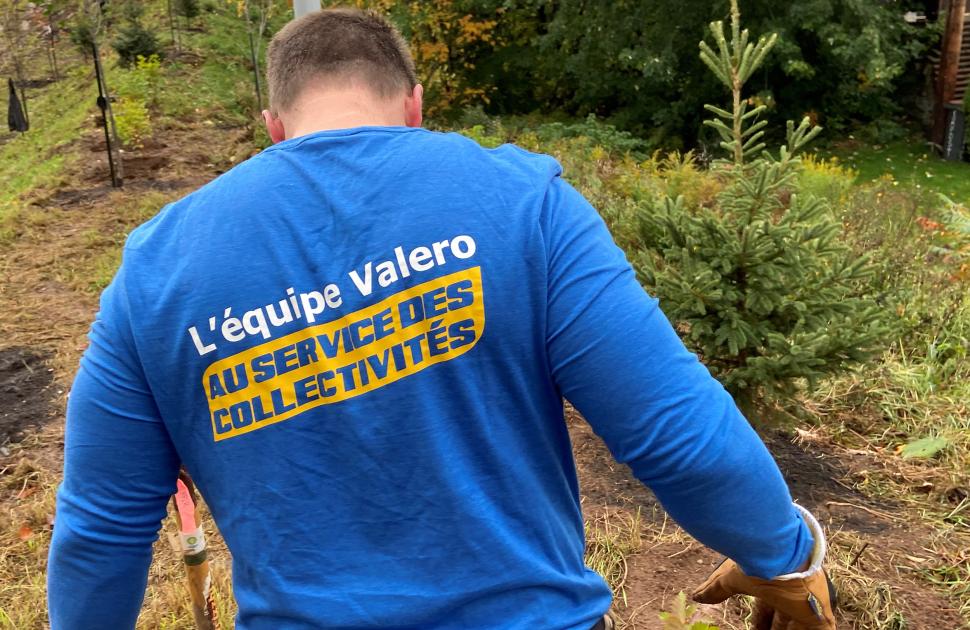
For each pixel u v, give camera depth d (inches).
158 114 585.6
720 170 143.3
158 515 45.1
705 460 39.4
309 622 41.1
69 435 43.5
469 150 43.6
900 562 117.1
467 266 40.8
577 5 783.1
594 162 370.0
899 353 186.5
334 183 42.6
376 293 40.9
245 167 44.5
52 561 44.9
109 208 391.2
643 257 144.3
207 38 816.3
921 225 253.8
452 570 41.3
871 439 155.3
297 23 49.1
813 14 697.6
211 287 41.6
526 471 42.5
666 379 39.9
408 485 41.1
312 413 41.3
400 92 48.8
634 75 807.1
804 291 137.6
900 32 753.6
